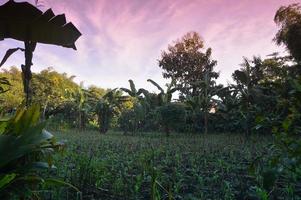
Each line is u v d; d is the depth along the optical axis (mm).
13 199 2143
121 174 4344
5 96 17922
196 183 4152
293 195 3492
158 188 3791
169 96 15305
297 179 4066
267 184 2492
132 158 5949
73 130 18672
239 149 8156
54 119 18422
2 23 2855
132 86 16641
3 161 1883
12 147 1948
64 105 19547
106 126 17500
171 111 14250
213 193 3689
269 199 3371
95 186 3674
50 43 3168
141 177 3568
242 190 3746
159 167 4496
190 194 3537
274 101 11164
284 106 3340
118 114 18438
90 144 9203
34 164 2189
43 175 3547
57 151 2703
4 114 3139
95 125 20922
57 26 2941
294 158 2547
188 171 5012
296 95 3047
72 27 2986
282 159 2662
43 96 19969
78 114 19828
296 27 15133
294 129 2758
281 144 2672
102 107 17234
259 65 17797
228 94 15039
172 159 6098
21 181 2164
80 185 3510
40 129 2080
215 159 6266
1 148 1924
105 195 3482
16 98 19750
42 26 2916
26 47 3062
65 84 25781
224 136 14492
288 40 15570
